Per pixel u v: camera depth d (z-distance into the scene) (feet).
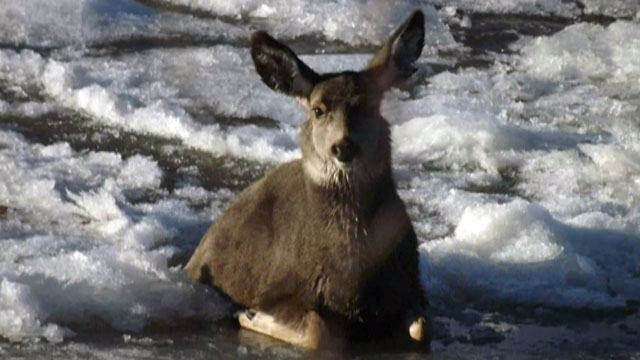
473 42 82.28
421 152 65.57
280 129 68.64
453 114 68.64
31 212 57.93
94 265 50.57
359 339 47.01
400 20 84.89
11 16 82.84
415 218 57.67
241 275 49.57
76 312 48.08
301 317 47.03
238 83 74.33
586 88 74.79
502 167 64.03
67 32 81.76
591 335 47.62
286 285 47.78
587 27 83.15
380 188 46.55
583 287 51.11
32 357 44.68
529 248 53.36
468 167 64.18
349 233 46.09
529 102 72.59
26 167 62.54
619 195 60.54
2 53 77.66
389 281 46.93
